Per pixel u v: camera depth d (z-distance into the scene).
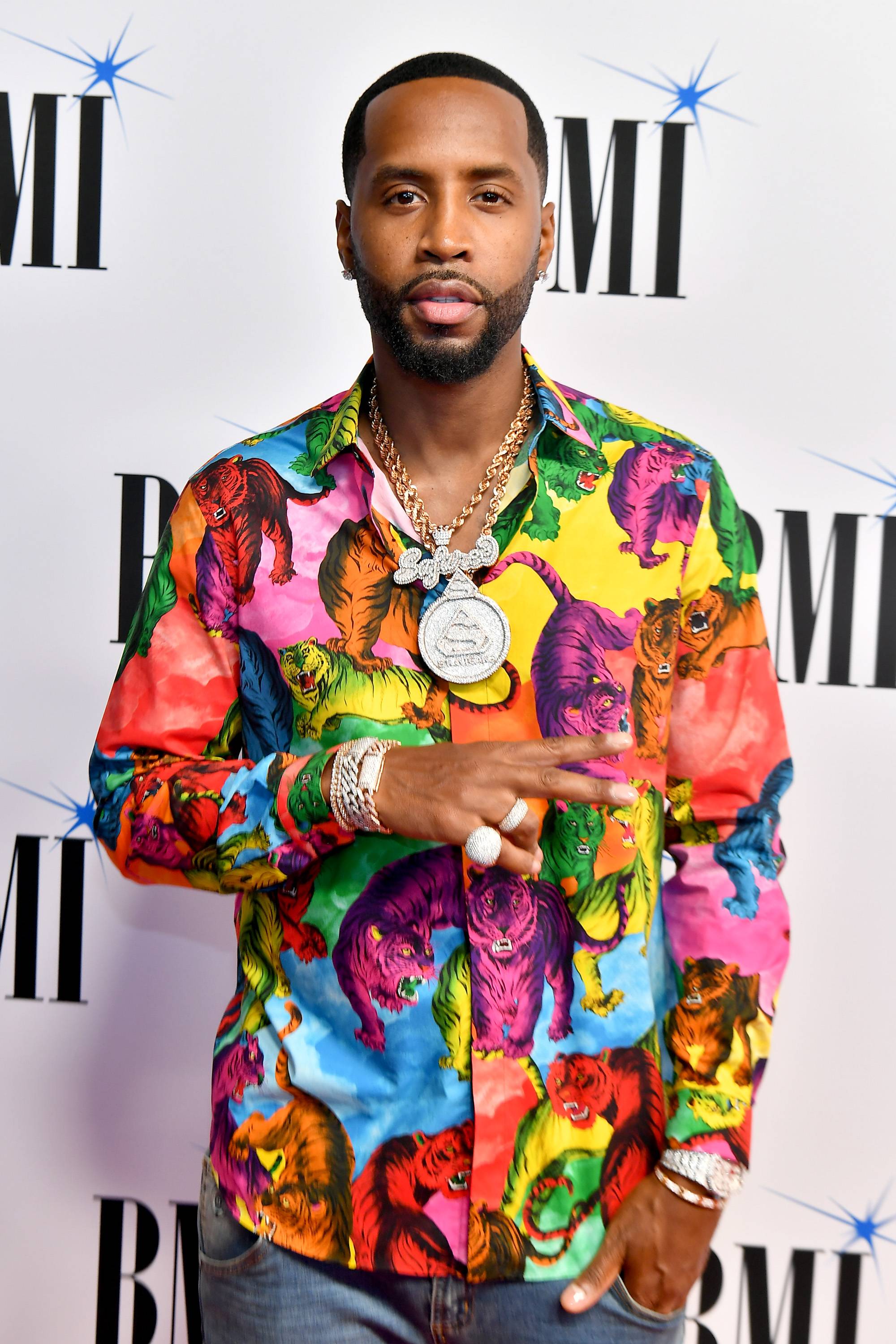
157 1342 1.76
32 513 1.69
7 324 1.67
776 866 1.05
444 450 1.08
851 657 1.65
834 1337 1.70
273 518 1.06
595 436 1.08
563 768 1.00
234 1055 1.05
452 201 0.98
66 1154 1.76
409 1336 1.03
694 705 1.06
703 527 1.06
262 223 1.65
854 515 1.64
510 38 1.62
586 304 1.64
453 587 1.00
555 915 1.00
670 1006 1.05
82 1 1.64
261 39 1.63
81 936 1.73
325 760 0.94
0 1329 1.77
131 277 1.67
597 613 1.02
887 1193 1.68
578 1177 0.99
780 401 1.63
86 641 1.70
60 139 1.65
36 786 1.72
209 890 1.02
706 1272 1.71
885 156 1.60
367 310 1.04
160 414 1.68
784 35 1.60
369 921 1.00
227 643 1.07
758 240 1.62
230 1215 1.04
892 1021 1.67
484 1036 0.97
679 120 1.61
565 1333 1.00
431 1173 0.99
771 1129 1.69
